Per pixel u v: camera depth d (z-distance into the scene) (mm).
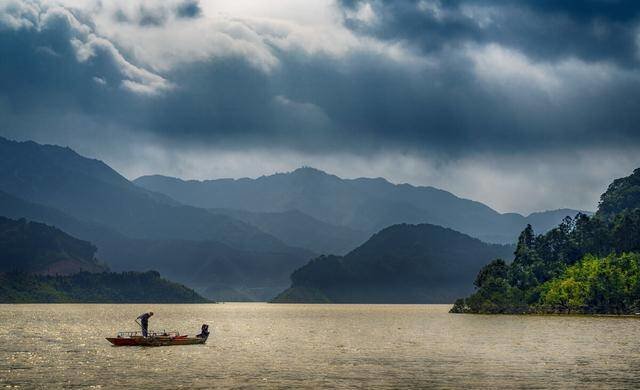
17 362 118125
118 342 148875
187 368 110812
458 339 179875
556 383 94938
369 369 111188
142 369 109188
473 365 116312
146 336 149750
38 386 91562
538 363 118312
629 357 127312
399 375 103812
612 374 103500
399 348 152500
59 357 126312
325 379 99188
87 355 130250
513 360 123688
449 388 91312
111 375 102000
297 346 158250
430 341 174250
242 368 111438
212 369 109875
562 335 188125
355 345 162000
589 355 131250
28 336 187250
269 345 160500
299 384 94438
